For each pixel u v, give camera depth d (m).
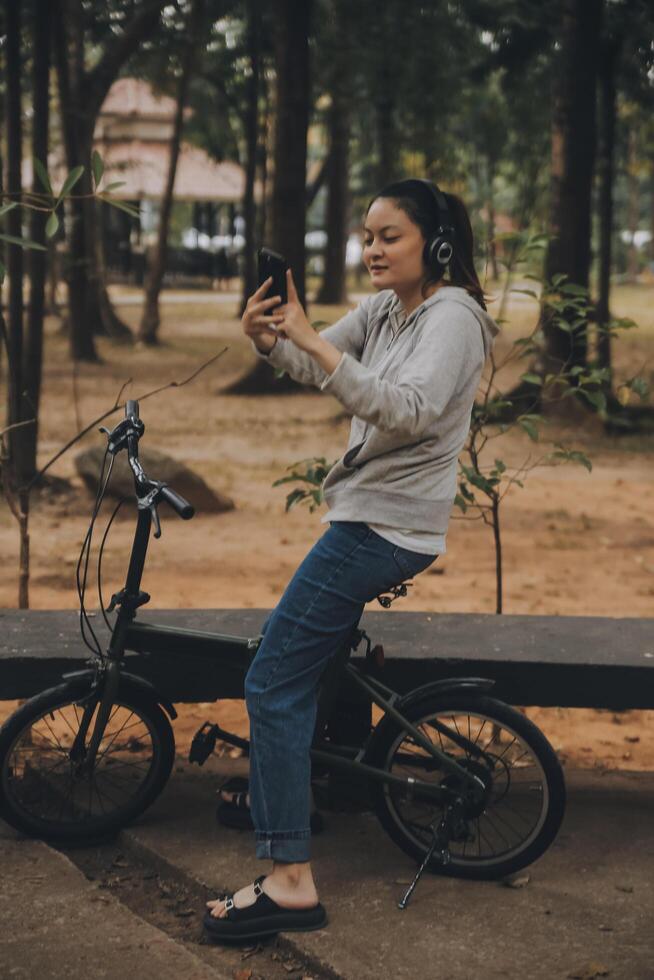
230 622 4.12
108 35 21.19
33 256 9.92
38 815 3.88
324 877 3.57
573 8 14.98
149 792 3.86
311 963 3.12
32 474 10.78
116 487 10.30
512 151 32.38
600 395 5.15
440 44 21.08
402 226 3.15
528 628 4.18
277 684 3.19
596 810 4.10
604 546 9.42
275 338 3.14
